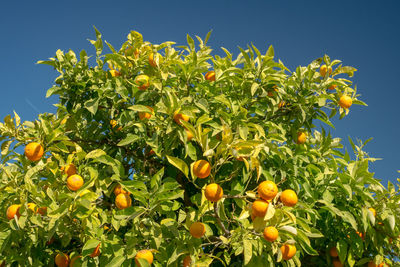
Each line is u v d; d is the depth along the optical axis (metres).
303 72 4.77
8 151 3.92
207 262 3.14
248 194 2.81
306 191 4.02
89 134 4.59
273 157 4.14
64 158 4.33
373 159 5.32
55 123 3.92
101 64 4.73
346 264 4.57
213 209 3.10
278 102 4.44
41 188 3.85
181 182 4.62
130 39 4.46
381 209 4.51
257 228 2.81
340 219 4.43
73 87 4.52
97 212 3.44
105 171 4.06
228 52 4.78
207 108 3.74
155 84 3.90
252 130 3.85
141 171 4.70
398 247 4.61
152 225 3.29
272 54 4.32
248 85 4.46
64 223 3.55
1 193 3.94
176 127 3.35
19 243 4.00
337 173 4.25
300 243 3.66
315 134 5.36
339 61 4.82
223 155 2.78
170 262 3.04
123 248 3.20
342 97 4.76
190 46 4.64
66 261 3.73
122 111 4.38
